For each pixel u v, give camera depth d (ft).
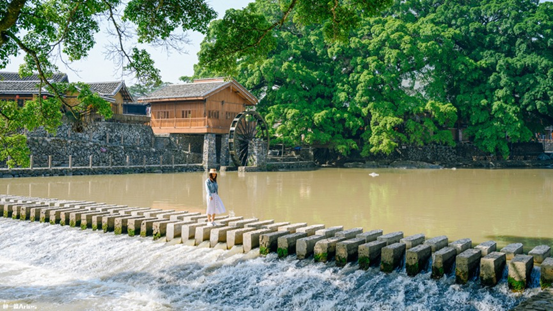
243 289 28.53
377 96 160.35
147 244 37.22
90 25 38.52
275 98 164.04
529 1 164.55
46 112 39.45
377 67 154.20
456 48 179.01
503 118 153.17
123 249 36.83
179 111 137.39
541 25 154.40
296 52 159.74
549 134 214.69
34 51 36.73
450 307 23.72
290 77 153.89
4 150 39.73
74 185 80.53
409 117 168.66
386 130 150.61
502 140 157.38
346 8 39.37
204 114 132.05
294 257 31.37
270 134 152.25
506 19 158.92
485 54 161.99
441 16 171.42
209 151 130.93
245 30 40.83
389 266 27.45
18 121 38.17
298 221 46.47
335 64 169.78
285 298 27.02
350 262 29.35
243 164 137.69
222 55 41.34
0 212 50.44
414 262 26.66
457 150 174.81
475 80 165.99
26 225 45.98
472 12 167.12
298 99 155.53
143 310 26.78
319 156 175.11
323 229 34.60
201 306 27.37
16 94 118.62
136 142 128.06
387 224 44.80
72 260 36.17
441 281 25.85
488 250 27.66
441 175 115.24
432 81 165.27
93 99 40.09
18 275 33.65
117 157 116.78
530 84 152.25
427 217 48.85
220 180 97.66
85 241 39.60
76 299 28.53
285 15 40.42
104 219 41.50
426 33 156.87
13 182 83.97
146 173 112.68
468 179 101.81
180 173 117.08
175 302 28.02
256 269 30.22
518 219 47.50
